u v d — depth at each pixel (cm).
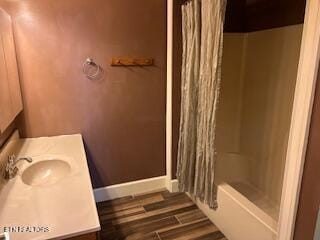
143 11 217
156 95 242
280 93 221
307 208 122
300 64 114
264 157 244
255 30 247
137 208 237
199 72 198
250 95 262
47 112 210
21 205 109
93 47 209
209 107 184
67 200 113
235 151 290
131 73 227
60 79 207
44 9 189
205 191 207
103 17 206
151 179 264
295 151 121
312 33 106
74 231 93
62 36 199
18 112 183
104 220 220
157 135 254
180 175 240
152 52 229
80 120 222
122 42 217
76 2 196
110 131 235
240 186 260
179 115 244
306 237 125
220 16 162
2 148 166
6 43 159
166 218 222
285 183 130
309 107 112
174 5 215
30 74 197
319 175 113
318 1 102
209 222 216
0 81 138
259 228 160
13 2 181
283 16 211
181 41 226
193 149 218
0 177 135
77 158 164
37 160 161
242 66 270
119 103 231
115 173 249
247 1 251
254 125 258
